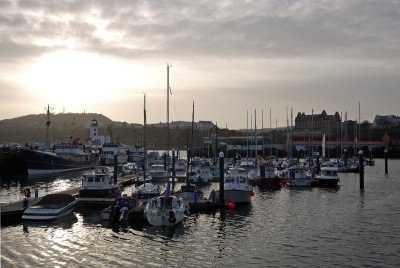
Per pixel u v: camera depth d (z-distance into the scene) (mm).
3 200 62188
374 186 83000
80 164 123750
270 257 32594
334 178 81500
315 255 33125
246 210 53125
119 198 47812
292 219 47344
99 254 33156
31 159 105125
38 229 40969
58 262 31062
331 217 48625
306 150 193625
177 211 43094
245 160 129750
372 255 33125
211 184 86625
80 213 49906
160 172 93062
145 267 30172
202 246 35625
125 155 158250
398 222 45750
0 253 33062
